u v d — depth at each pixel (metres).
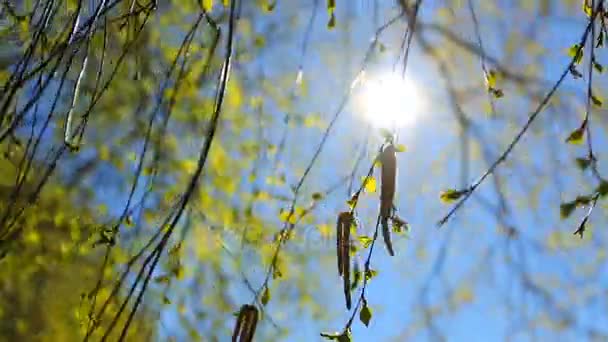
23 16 3.51
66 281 5.29
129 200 3.02
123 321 4.72
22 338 5.44
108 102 4.32
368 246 2.74
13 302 5.41
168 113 2.96
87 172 4.92
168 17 4.12
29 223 4.79
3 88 2.59
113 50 3.42
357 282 2.61
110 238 3.11
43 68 2.54
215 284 5.32
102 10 2.59
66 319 5.31
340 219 2.47
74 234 4.94
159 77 3.86
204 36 3.96
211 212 5.09
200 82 3.54
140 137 4.61
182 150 4.85
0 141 2.45
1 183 3.49
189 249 5.17
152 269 2.09
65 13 3.11
